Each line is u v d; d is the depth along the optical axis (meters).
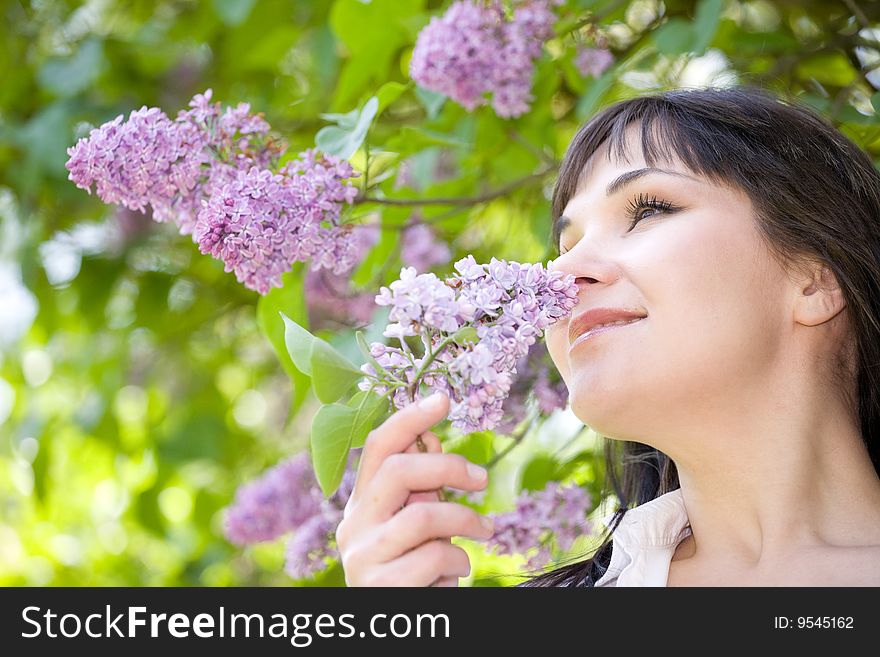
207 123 1.94
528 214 3.21
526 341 1.35
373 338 2.40
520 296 1.39
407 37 2.80
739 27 2.82
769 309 1.59
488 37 2.32
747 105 1.78
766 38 2.75
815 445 1.59
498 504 3.53
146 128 1.86
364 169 2.26
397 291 1.31
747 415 1.54
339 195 1.94
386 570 1.32
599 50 2.60
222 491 4.47
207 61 3.94
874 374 1.70
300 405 2.42
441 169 3.01
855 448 1.64
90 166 1.83
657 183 1.63
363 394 1.40
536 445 3.24
